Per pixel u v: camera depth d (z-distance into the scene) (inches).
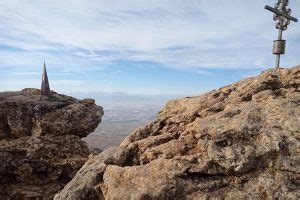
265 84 584.1
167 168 486.0
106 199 506.9
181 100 714.8
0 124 1149.7
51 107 1212.5
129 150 584.7
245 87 608.4
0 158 978.1
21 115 1163.3
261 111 509.7
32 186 991.6
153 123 653.9
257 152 449.7
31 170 1004.6
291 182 413.4
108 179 532.1
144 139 596.4
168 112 692.1
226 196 427.8
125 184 503.5
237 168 445.4
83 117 1221.1
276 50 671.1
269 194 409.1
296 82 564.4
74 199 534.6
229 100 592.4
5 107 1160.2
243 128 481.7
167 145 541.6
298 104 500.4
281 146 444.5
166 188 459.2
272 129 469.4
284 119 477.1
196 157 484.7
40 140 1098.1
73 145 1137.4
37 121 1152.2
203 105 617.3
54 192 989.2
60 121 1170.0
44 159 1039.0
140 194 464.8
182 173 469.7
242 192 424.8
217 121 519.5
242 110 526.6
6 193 958.4
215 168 465.1
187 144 527.2
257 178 432.8
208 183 452.8
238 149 462.6
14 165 992.9
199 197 438.9
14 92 1352.1
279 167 431.2
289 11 669.9
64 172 1042.7
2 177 978.1
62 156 1080.8
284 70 607.5
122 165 572.4
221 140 485.7
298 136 448.1
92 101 1336.1
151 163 513.0
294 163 425.4
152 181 478.6
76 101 1333.7
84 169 600.7
